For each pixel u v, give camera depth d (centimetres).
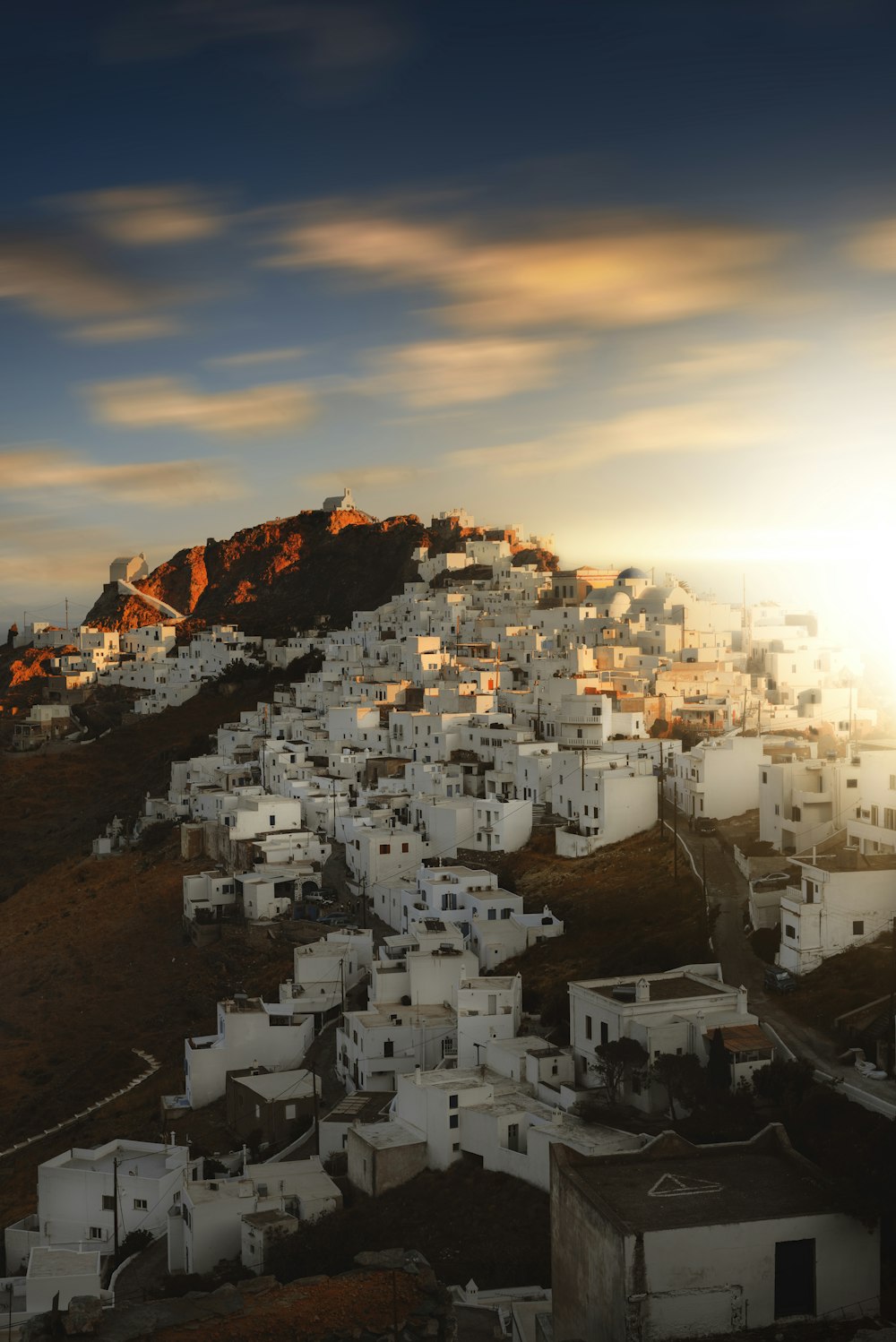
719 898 11812
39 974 16912
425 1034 10556
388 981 11506
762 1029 8819
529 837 15500
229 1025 11638
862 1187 5812
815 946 9912
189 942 16350
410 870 15575
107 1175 9562
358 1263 6372
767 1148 6350
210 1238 8400
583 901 12912
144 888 18575
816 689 19175
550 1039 10181
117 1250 9100
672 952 10800
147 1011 15012
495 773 17312
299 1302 5959
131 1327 5775
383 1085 10494
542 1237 7744
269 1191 8725
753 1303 5466
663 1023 8862
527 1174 8400
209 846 18962
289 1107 10575
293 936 14962
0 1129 12875
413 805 16938
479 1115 8800
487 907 12825
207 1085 11600
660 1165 6181
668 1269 5400
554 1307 6175
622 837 14638
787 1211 5619
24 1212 10488
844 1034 8812
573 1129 8375
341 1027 11625
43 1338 5709
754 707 18125
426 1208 8400
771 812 12975
